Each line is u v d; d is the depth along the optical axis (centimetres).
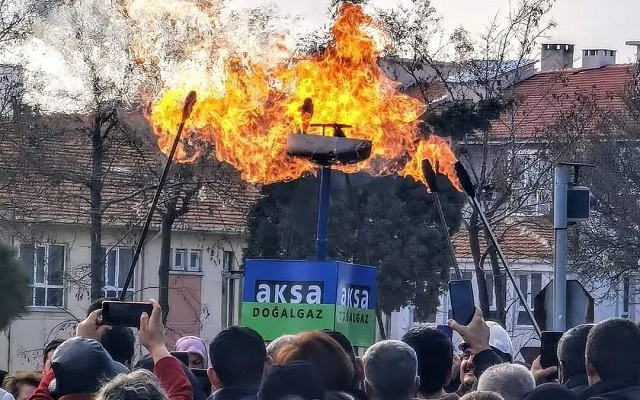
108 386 549
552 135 3344
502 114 3431
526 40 3192
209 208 3088
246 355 712
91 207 2877
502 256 1036
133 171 2945
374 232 2856
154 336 709
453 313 827
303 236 2816
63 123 2855
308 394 633
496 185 3162
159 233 3725
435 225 2919
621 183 3775
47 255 3753
